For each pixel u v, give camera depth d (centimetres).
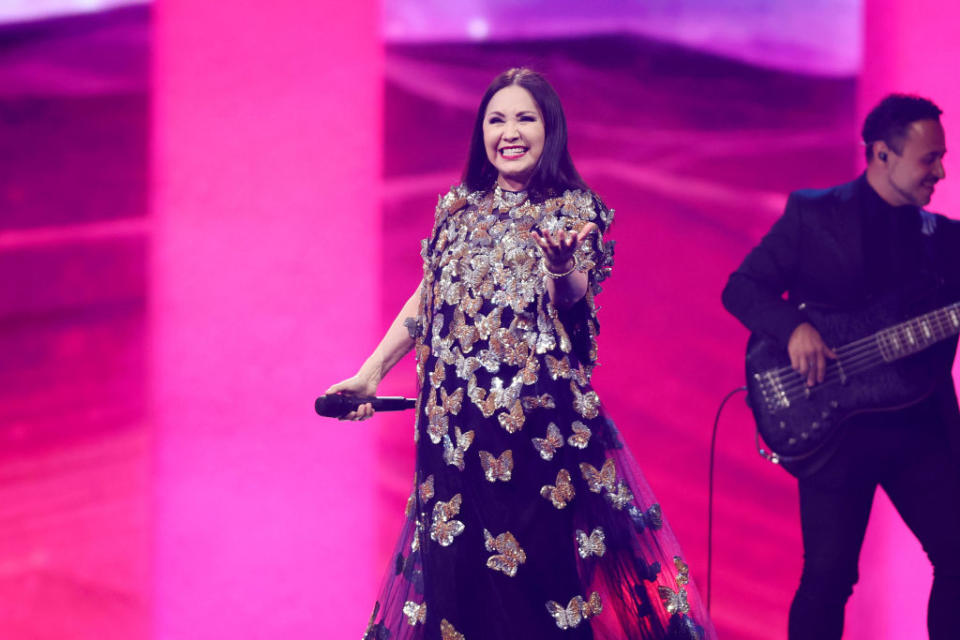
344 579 1684
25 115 1750
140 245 1753
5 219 1747
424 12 1722
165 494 1714
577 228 819
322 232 1748
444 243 855
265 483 1719
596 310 841
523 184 852
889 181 993
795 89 1630
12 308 1739
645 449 1627
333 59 1752
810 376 986
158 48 1761
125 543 1706
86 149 1753
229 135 1758
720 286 1633
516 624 782
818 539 973
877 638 1546
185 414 1733
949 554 938
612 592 812
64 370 1738
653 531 836
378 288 1741
